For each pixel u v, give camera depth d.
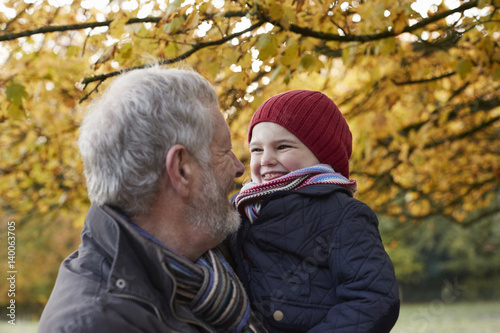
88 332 1.11
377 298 1.37
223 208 1.40
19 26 2.95
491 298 25.12
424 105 4.41
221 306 1.28
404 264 26.02
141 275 1.21
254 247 1.51
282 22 2.41
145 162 1.27
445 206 6.33
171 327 1.20
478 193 6.36
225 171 1.42
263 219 1.51
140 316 1.16
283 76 3.04
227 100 2.72
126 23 2.49
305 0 2.53
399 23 2.57
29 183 4.85
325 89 4.08
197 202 1.34
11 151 4.42
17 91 2.87
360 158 4.78
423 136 4.37
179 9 2.37
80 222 5.27
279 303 1.43
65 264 1.32
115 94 1.31
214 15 2.46
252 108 2.77
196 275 1.29
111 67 2.75
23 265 16.69
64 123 4.28
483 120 4.96
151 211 1.32
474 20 3.03
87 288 1.20
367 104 4.05
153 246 1.22
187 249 1.35
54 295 1.24
